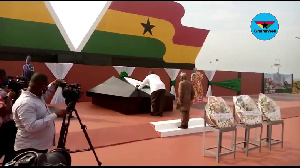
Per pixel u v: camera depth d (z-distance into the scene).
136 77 12.65
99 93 9.21
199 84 11.65
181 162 4.13
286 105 12.04
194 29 16.52
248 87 17.58
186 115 6.30
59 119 6.86
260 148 4.86
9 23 9.74
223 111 4.39
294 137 6.30
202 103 11.70
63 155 2.56
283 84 19.55
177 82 14.16
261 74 18.28
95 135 5.30
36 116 2.69
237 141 5.80
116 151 4.76
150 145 5.26
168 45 16.48
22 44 10.74
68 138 4.93
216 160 4.19
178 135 6.19
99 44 14.05
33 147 2.69
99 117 7.40
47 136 2.81
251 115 4.72
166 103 8.98
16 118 2.70
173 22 15.68
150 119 7.31
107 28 13.95
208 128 4.42
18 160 2.28
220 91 15.99
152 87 7.94
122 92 8.30
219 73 15.79
